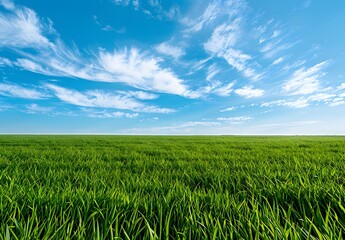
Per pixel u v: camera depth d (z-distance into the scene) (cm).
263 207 216
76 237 168
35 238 159
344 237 186
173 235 187
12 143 1451
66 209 207
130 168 523
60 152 843
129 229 185
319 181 312
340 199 223
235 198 265
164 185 314
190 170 459
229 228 177
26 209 214
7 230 151
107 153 837
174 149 1030
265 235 155
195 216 196
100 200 233
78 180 371
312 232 188
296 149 984
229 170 465
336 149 945
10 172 422
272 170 462
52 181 361
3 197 237
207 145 1295
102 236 162
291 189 279
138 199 238
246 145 1273
